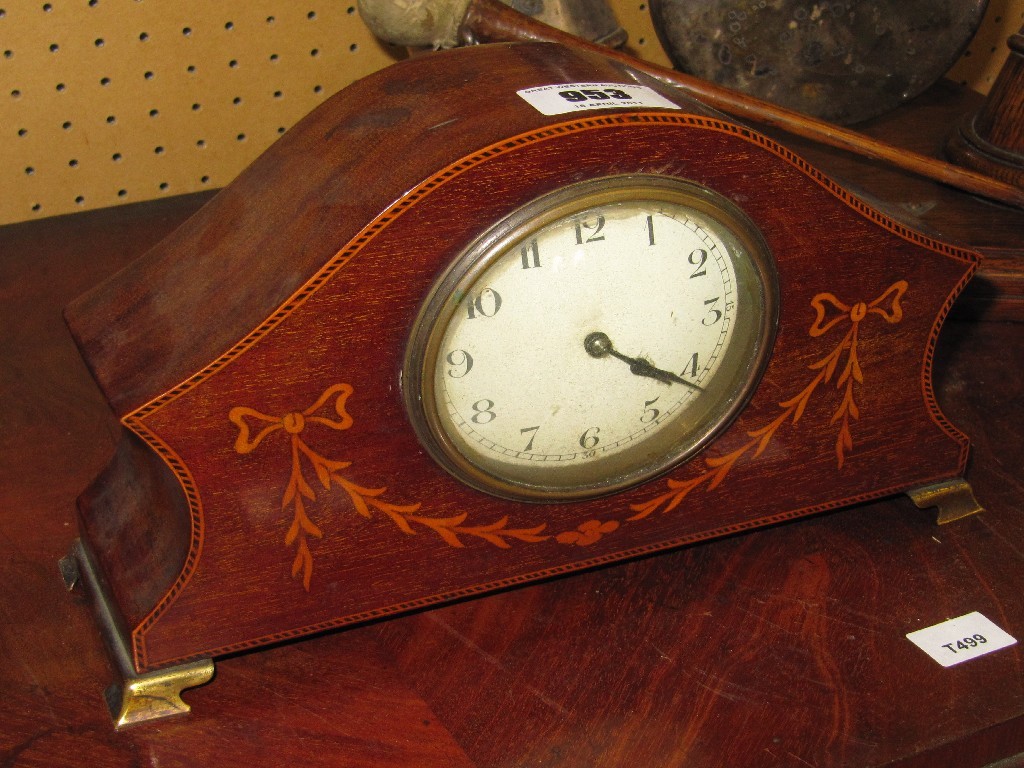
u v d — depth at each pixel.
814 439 0.96
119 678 0.87
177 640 0.86
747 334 0.87
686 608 0.96
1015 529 1.04
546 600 0.97
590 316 0.81
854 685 0.90
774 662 0.92
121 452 0.94
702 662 0.92
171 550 0.85
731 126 0.77
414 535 0.88
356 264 0.74
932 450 1.01
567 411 0.85
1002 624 0.95
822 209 0.83
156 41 1.30
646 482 0.92
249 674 0.90
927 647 0.93
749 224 0.81
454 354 0.79
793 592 0.98
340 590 0.88
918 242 0.88
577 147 0.74
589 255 0.78
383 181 0.74
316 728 0.86
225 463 0.79
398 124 0.79
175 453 0.77
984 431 1.15
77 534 1.01
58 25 1.24
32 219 1.37
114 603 0.88
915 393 0.97
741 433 0.93
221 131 1.40
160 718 0.86
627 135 0.75
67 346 1.20
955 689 0.90
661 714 0.87
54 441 1.10
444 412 0.81
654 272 0.80
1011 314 1.29
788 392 0.92
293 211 0.79
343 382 0.78
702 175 0.78
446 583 0.92
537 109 0.75
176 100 1.35
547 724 0.87
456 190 0.73
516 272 0.77
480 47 0.88
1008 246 1.27
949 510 1.05
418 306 0.76
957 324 1.30
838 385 0.93
